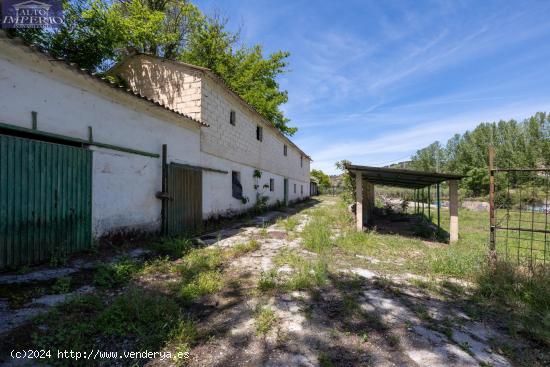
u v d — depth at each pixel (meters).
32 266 4.11
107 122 5.42
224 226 9.26
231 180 10.89
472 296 3.86
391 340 2.72
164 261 4.91
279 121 22.12
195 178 8.23
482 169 28.08
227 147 10.52
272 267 4.90
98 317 2.79
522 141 40.44
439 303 3.65
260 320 3.01
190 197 7.95
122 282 3.94
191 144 8.20
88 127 5.04
